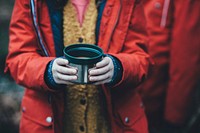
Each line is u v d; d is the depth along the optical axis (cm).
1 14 223
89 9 109
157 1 157
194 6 158
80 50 102
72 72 98
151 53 159
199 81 182
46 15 108
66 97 111
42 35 108
